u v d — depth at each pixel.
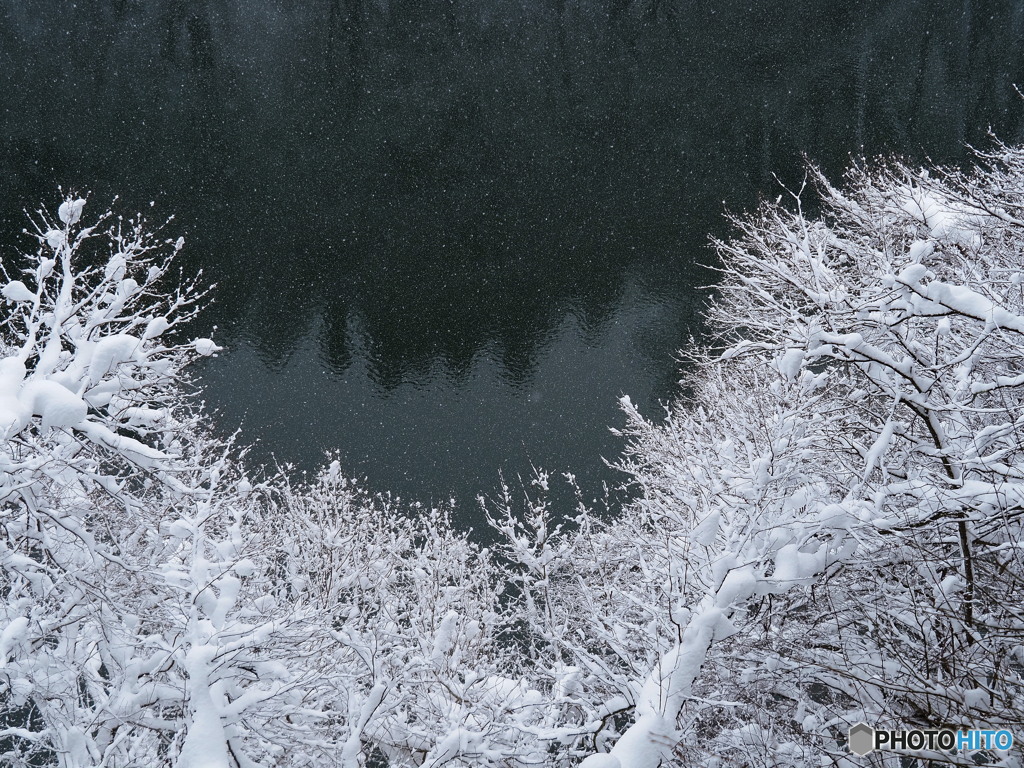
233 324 34.56
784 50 43.25
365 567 14.57
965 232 13.52
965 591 9.58
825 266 12.10
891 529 9.37
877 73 40.50
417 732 10.23
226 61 45.00
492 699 10.98
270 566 14.06
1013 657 9.44
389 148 42.22
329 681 10.36
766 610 10.31
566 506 25.28
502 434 28.72
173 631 10.60
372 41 46.44
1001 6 41.81
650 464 17.05
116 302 11.36
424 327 34.16
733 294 18.31
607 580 13.23
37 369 10.01
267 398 31.11
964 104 37.38
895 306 9.42
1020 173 16.08
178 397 15.09
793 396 11.20
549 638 12.30
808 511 9.84
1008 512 8.96
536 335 33.28
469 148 41.72
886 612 9.77
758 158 38.44
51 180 38.94
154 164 40.94
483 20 47.31
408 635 12.40
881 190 16.83
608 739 10.43
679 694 8.68
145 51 45.16
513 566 21.97
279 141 42.44
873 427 11.68
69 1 45.44
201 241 37.88
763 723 10.38
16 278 33.22
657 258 35.72
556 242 36.59
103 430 10.24
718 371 15.88
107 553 9.95
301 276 36.62
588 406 29.64
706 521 9.50
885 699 9.40
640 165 40.25
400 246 37.72
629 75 44.50
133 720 9.42
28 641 10.14
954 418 10.34
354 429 29.45
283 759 10.69
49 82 43.12
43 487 10.40
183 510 12.40
